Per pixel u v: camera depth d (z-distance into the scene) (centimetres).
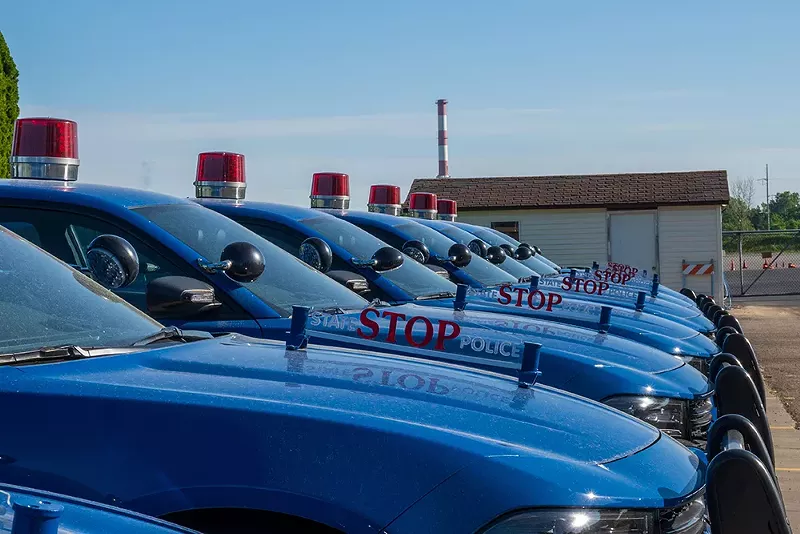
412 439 256
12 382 271
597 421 311
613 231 2828
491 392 314
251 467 254
